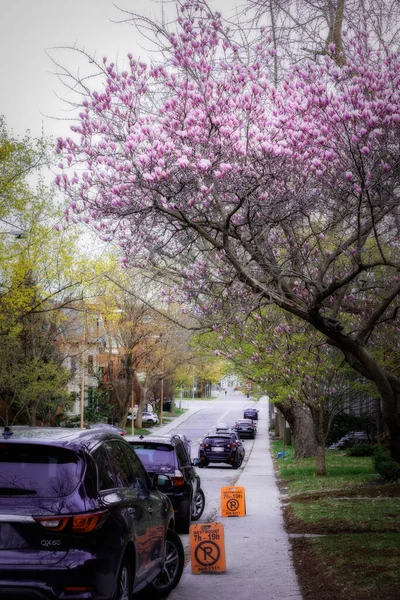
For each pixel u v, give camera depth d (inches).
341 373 1031.6
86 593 224.5
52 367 1501.0
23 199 1037.8
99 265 1211.2
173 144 390.3
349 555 423.2
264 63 440.5
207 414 4060.0
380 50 433.7
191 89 414.0
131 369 2306.8
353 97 396.5
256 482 1115.3
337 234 493.4
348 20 425.1
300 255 479.2
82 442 253.3
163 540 340.5
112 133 430.3
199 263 454.0
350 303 525.3
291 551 475.8
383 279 502.9
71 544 226.7
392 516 580.1
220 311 481.7
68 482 234.7
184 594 362.6
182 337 2269.9
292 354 895.1
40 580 221.5
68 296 1409.9
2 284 1101.7
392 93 405.1
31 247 1133.1
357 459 1317.7
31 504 227.9
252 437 2586.1
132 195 416.2
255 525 619.5
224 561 416.8
